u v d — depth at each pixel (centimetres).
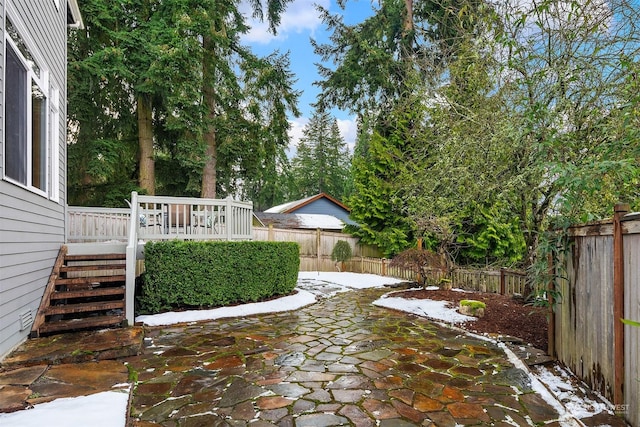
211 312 632
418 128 942
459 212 800
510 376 363
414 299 756
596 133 388
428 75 796
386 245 1298
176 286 630
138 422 269
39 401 281
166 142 1297
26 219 427
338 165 3453
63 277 596
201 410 288
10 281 382
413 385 341
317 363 399
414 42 1204
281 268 777
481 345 470
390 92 1279
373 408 293
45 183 509
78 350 398
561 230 374
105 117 1156
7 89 388
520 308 640
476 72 590
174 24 1036
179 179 1319
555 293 386
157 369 377
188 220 765
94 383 324
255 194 3011
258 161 1327
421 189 864
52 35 555
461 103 655
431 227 836
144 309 615
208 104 1218
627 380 257
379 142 1311
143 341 470
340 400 308
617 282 266
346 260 1341
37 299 471
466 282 917
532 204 570
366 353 436
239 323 585
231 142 1214
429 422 271
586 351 328
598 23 350
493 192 572
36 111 492
